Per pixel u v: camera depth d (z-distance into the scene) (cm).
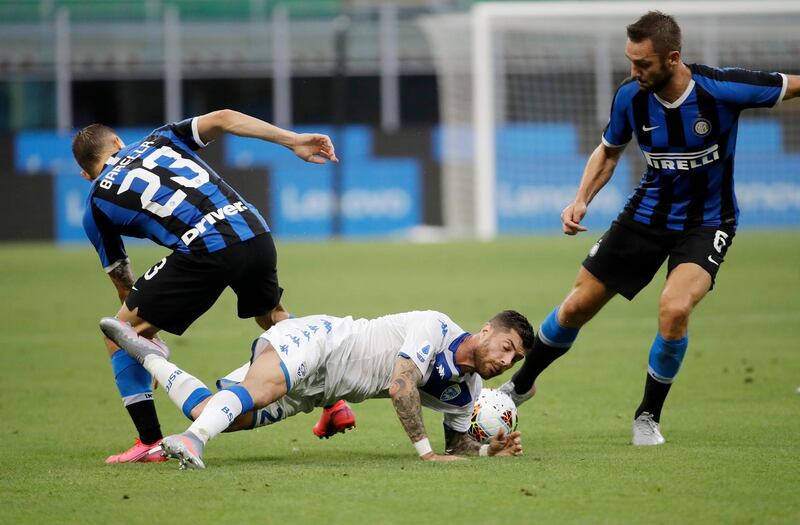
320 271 6212
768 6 7081
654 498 1584
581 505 1545
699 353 3391
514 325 1934
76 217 8588
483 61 7944
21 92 9994
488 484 1684
